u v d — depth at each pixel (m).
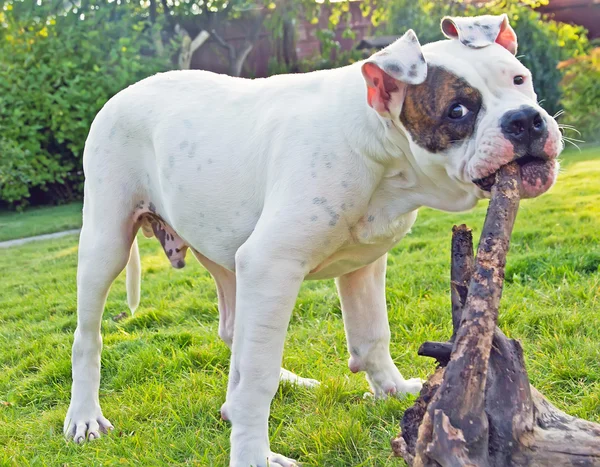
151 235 1.64
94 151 1.54
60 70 4.84
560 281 1.99
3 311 2.50
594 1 6.09
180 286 2.53
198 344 1.92
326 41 5.39
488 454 1.03
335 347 1.78
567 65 5.11
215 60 5.46
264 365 1.25
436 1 5.41
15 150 4.64
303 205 1.25
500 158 1.12
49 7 4.97
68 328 2.23
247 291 1.26
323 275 1.40
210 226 1.42
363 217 1.30
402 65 1.16
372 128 1.25
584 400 1.37
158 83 1.53
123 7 5.00
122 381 1.74
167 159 1.44
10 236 4.00
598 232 2.42
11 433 1.58
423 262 2.35
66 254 3.41
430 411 1.00
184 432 1.48
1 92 4.71
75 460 1.43
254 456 1.25
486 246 1.05
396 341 1.77
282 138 1.31
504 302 1.85
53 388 1.78
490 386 1.07
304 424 1.41
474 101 1.15
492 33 1.20
